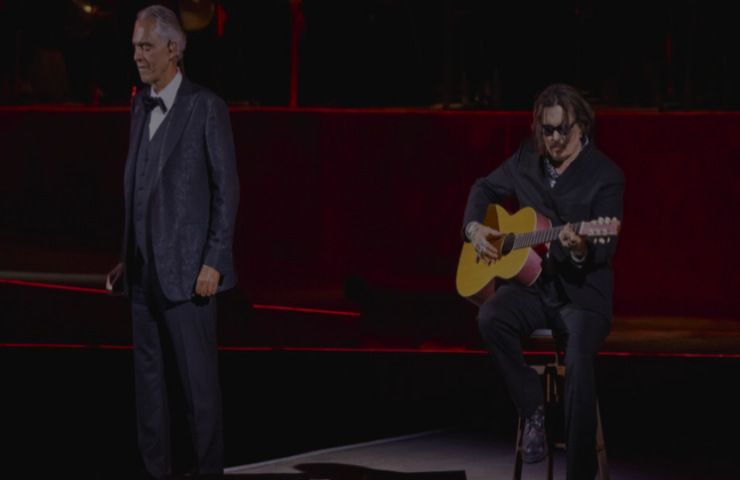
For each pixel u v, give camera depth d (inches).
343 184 1551.4
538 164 589.3
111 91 1748.3
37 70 1743.4
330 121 1552.7
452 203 1530.5
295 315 1375.5
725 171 1435.8
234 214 571.8
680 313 1455.5
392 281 1546.5
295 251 1566.2
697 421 810.8
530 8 1628.9
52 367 994.1
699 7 1594.5
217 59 1688.0
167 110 572.4
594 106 1630.2
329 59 1700.3
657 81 1615.4
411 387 944.9
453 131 1523.1
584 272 569.3
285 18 1679.4
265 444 732.7
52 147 1630.2
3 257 1648.6
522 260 578.6
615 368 1048.2
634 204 1466.5
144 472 605.6
